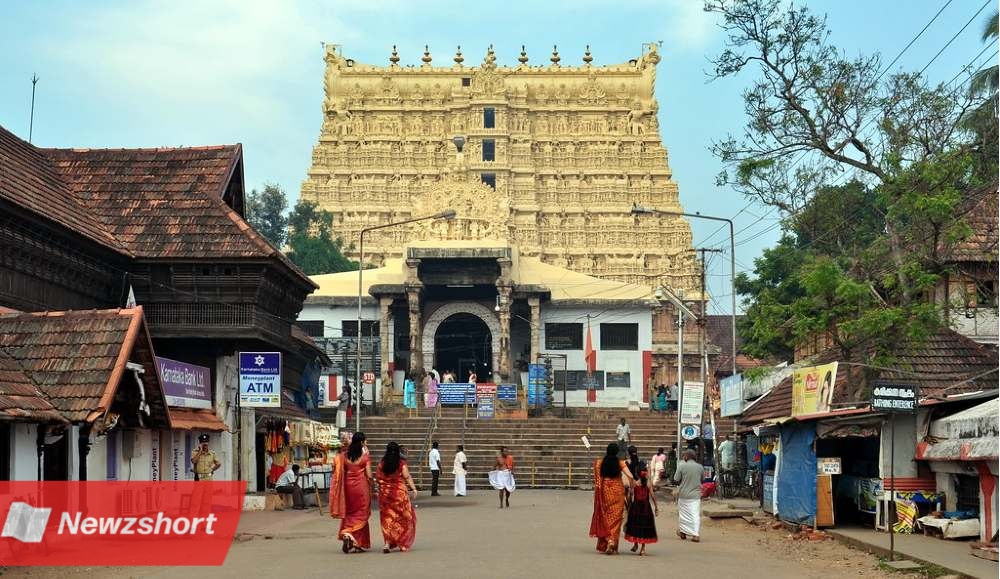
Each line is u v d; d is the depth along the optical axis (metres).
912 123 34.53
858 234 40.53
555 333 67.25
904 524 24.81
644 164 104.75
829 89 33.50
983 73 35.31
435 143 105.50
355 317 66.88
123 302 34.09
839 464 26.38
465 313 68.56
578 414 60.44
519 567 19.20
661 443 53.97
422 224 67.94
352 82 107.69
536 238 101.69
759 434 33.31
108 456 26.73
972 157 31.80
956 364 32.38
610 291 68.00
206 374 33.88
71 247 30.80
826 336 38.88
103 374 22.00
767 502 31.28
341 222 103.56
